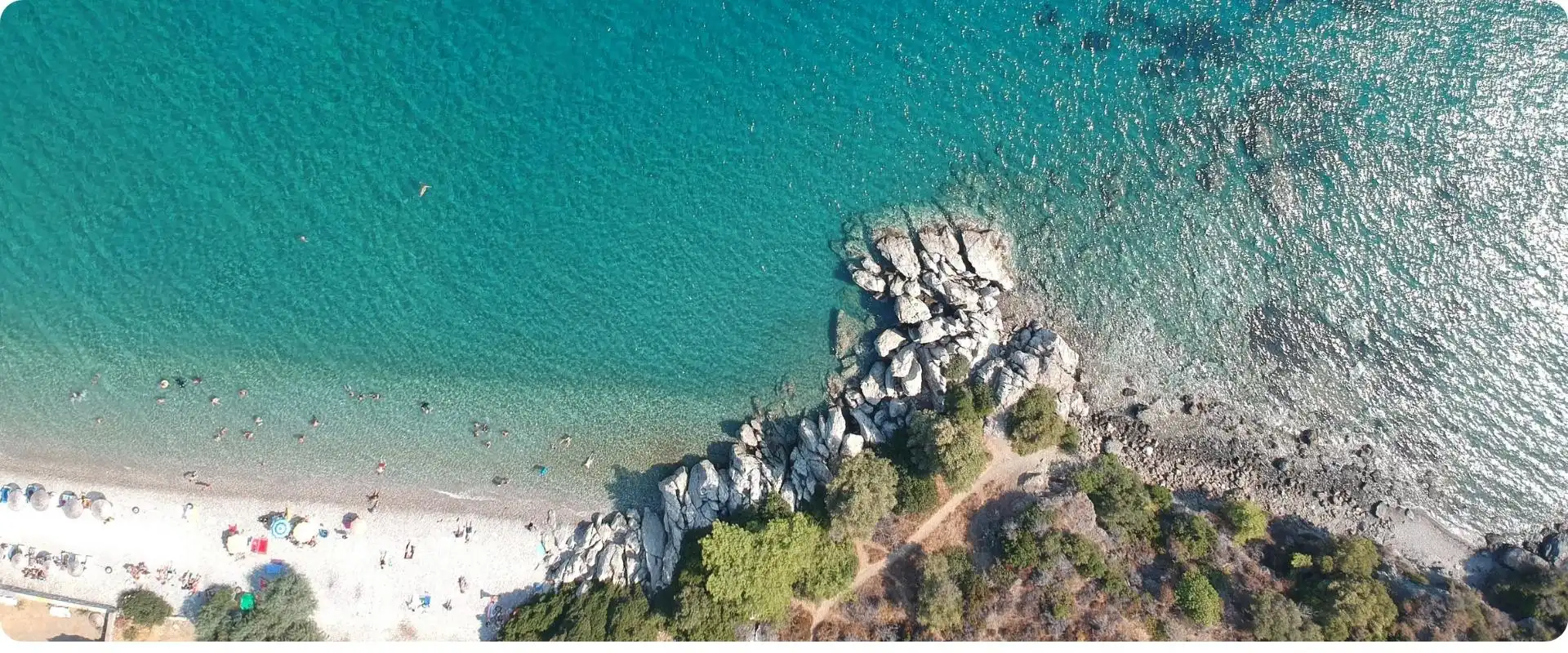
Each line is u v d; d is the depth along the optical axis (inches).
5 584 1379.2
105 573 1406.3
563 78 1562.5
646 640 1347.2
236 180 1485.0
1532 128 1514.5
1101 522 1403.8
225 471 1464.1
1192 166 1565.0
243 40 1494.8
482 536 1480.1
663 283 1542.8
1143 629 1309.1
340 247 1501.0
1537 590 1339.8
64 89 1454.2
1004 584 1334.9
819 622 1365.7
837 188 1562.5
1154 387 1502.2
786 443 1504.7
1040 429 1391.5
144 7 1471.5
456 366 1512.1
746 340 1535.4
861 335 1517.0
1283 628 1264.8
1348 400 1494.8
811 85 1593.3
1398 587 1360.7
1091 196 1560.0
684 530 1434.5
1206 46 1599.4
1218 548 1373.0
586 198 1546.5
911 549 1400.1
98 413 1453.0
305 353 1491.1
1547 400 1469.0
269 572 1437.0
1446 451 1476.4
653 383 1529.3
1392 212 1524.4
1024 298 1526.8
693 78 1584.6
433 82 1533.0
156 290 1469.0
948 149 1577.3
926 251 1512.1
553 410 1518.2
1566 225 1486.2
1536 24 1536.7
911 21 1615.4
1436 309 1499.8
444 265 1518.2
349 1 1521.9
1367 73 1562.5
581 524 1497.3
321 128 1504.7
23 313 1445.6
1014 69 1604.3
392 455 1494.8
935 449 1354.6
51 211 1449.3
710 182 1562.5
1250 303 1523.1
